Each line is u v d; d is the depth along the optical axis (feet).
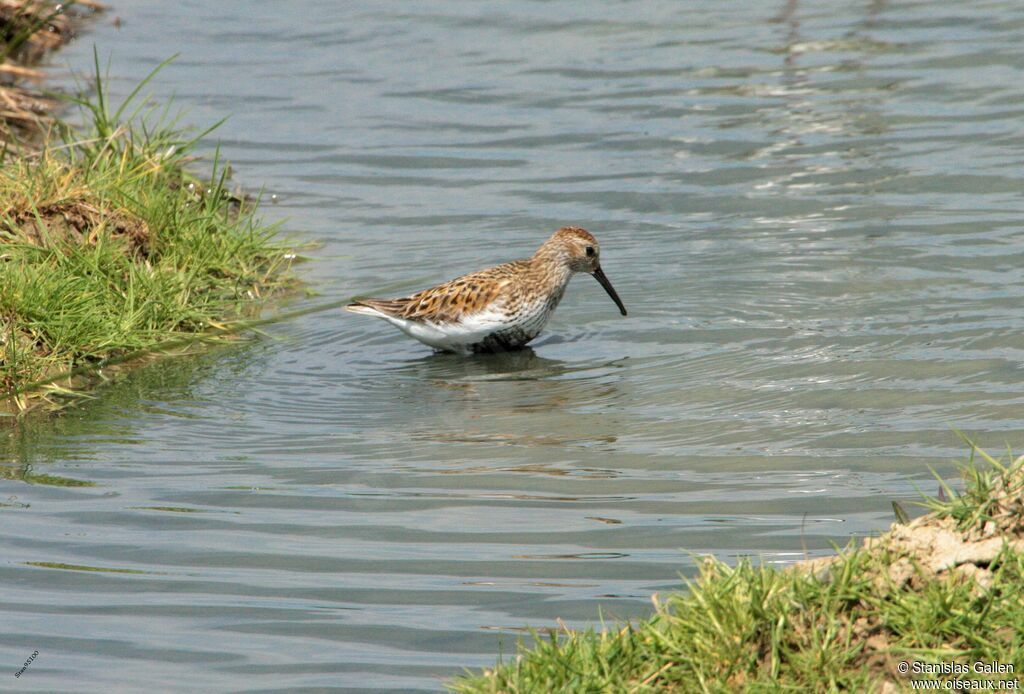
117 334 47.67
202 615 29.94
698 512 34.32
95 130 63.77
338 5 96.43
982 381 42.57
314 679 27.09
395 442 40.06
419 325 48.83
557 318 52.49
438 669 27.35
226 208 61.00
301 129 73.67
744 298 52.06
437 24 91.25
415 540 33.42
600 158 69.10
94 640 28.89
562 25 89.81
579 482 36.63
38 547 33.24
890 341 46.55
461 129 73.51
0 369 44.37
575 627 28.63
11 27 82.89
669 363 46.32
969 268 53.36
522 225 61.98
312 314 53.01
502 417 42.04
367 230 61.93
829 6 90.74
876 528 32.63
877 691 22.67
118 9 94.58
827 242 57.36
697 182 65.36
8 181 53.11
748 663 23.30
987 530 24.97
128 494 36.40
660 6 92.84
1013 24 84.07
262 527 34.32
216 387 45.27
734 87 77.00
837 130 70.28
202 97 77.71
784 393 42.65
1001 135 68.33
